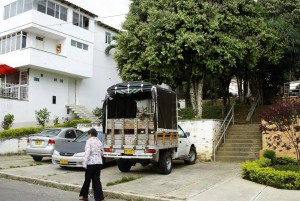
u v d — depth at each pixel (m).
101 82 32.72
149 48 16.95
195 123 16.06
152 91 11.46
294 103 10.55
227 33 17.22
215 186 9.40
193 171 12.43
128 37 21.69
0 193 8.67
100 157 8.14
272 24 21.58
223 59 16.42
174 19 16.25
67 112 28.97
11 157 17.05
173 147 12.61
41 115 25.22
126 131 11.63
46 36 27.53
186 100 31.17
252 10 18.06
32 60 24.89
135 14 22.86
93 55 31.73
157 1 18.45
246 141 16.03
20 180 10.80
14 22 26.34
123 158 11.59
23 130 19.62
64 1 27.66
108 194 8.66
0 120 23.59
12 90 25.36
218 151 15.80
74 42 28.73
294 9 24.67
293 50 22.11
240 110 25.03
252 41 17.91
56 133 15.30
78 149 12.58
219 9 17.28
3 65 25.28
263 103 26.89
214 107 28.00
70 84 29.94
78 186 9.34
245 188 9.18
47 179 10.48
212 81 31.12
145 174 11.80
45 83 27.19
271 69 24.73
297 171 10.39
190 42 15.68
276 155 13.62
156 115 11.23
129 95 12.57
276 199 7.95
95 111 29.70
